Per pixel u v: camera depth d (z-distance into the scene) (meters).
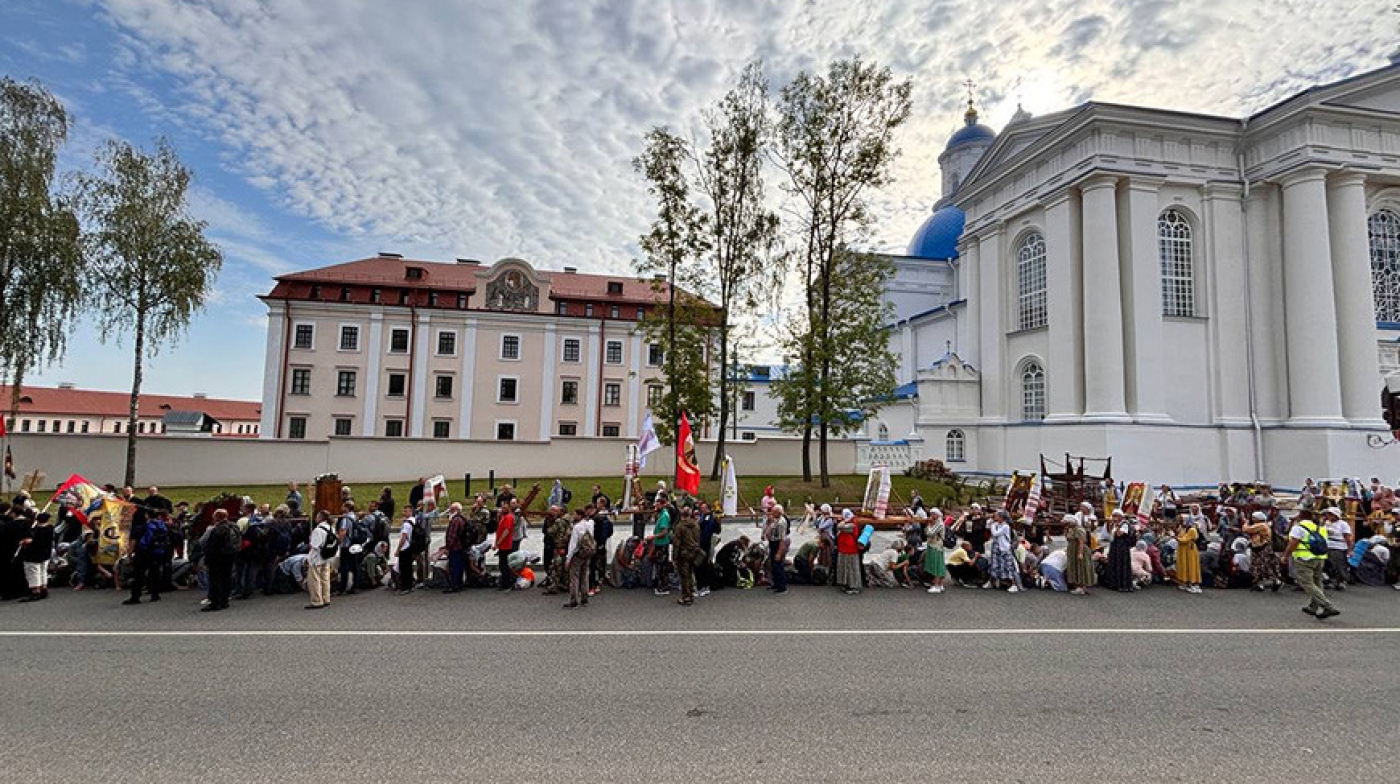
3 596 11.71
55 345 25.11
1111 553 13.25
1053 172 32.53
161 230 27.16
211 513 14.30
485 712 6.54
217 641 9.10
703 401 29.53
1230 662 8.41
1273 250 30.61
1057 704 6.87
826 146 27.73
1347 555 13.66
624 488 25.23
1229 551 13.64
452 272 52.66
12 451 25.34
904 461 35.16
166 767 5.30
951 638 9.52
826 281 27.66
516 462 31.44
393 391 47.41
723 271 29.05
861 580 12.95
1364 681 7.71
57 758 5.45
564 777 5.16
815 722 6.33
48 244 24.56
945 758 5.56
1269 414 30.14
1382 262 31.67
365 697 6.94
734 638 9.45
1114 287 29.23
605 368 50.16
